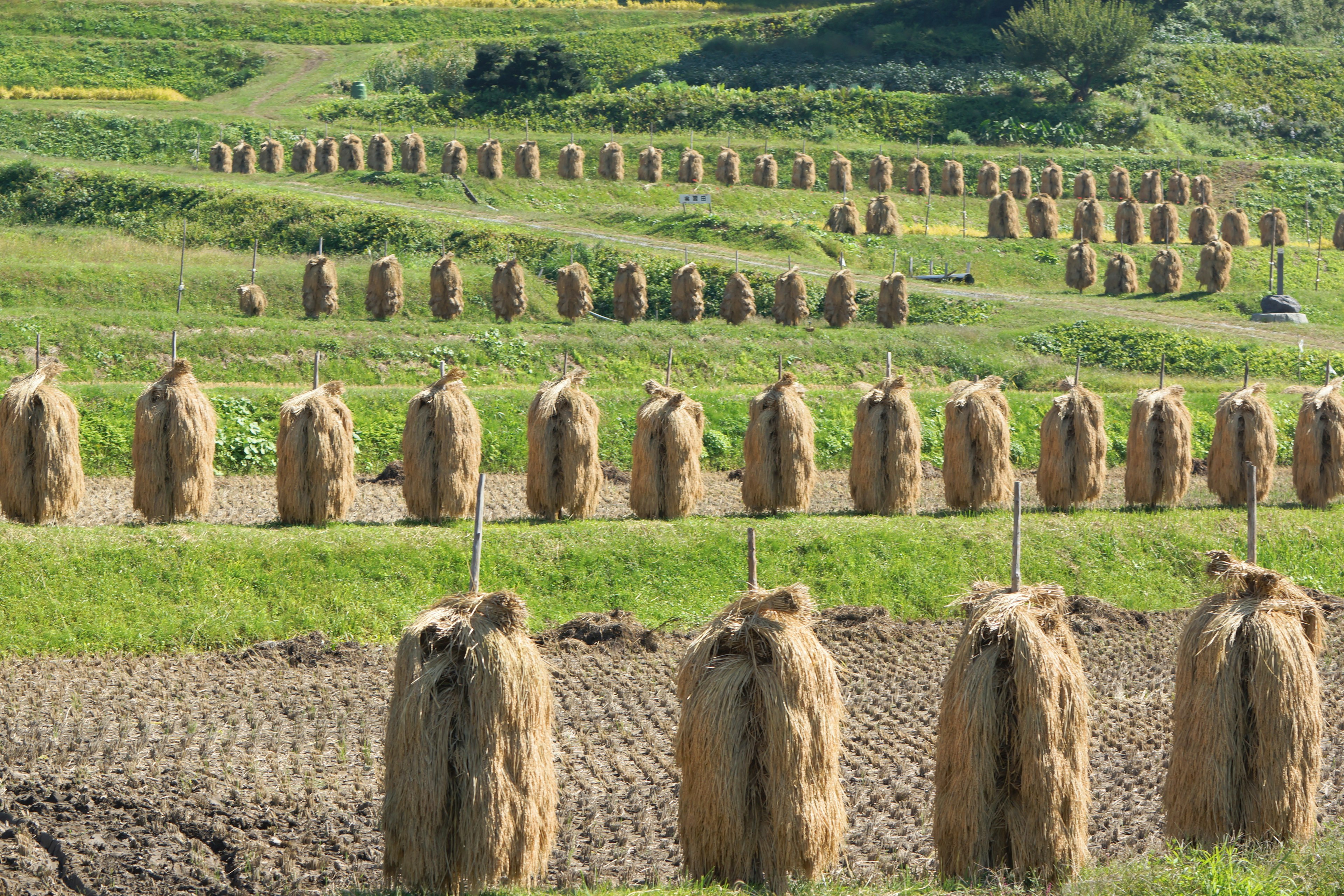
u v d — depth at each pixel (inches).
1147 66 6737.2
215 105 5767.7
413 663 829.8
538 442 1795.0
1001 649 886.4
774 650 850.1
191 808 1006.4
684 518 1844.2
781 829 838.5
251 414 2309.3
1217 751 929.5
